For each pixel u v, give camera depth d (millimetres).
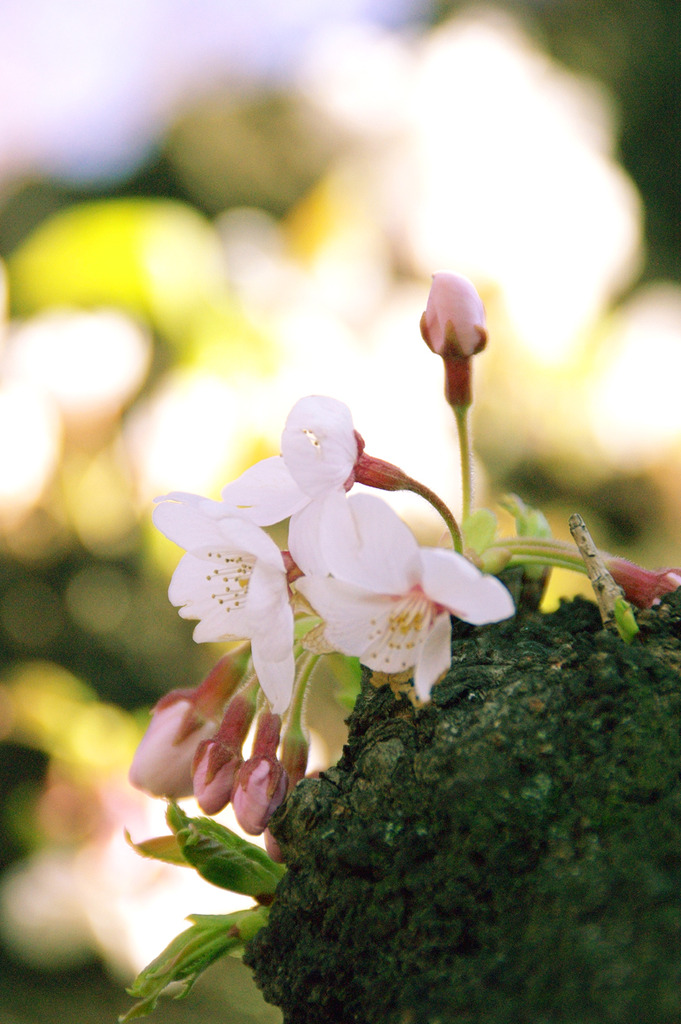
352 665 383
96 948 779
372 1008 341
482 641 364
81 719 718
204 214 1220
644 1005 325
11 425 628
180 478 595
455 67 837
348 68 1075
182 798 370
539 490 979
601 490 979
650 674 345
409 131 822
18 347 619
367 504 342
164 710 370
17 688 727
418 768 346
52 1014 913
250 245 728
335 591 346
